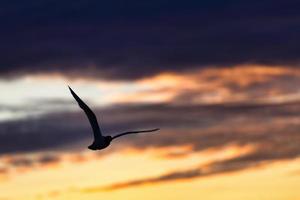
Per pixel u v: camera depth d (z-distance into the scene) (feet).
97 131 87.66
